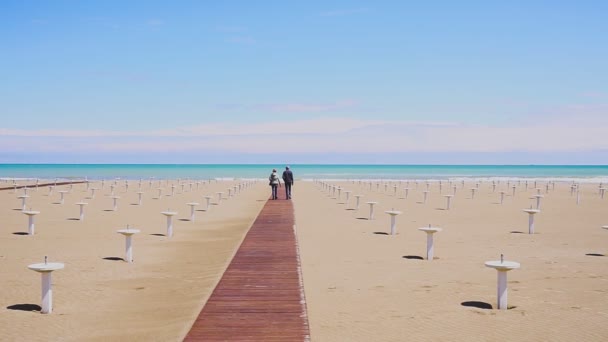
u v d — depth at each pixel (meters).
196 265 14.84
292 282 12.33
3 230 21.80
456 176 111.69
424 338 8.72
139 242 18.97
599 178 101.69
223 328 8.99
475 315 10.01
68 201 37.53
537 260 15.74
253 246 17.50
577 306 10.68
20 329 9.23
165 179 81.19
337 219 26.33
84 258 15.75
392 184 67.75
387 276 13.31
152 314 10.12
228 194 45.78
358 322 9.52
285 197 41.91
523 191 54.62
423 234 21.22
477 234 21.38
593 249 17.81
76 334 8.99
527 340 8.68
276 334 8.70
